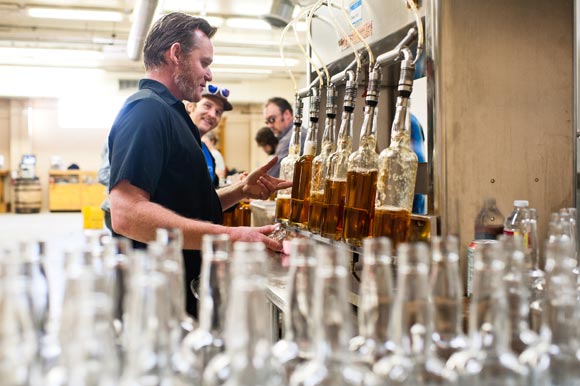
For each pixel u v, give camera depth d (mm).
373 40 1721
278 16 5035
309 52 2174
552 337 725
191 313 1599
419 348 661
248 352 598
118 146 1662
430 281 731
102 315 587
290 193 1883
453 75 1335
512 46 1379
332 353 625
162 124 1726
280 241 1781
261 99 12898
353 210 1347
